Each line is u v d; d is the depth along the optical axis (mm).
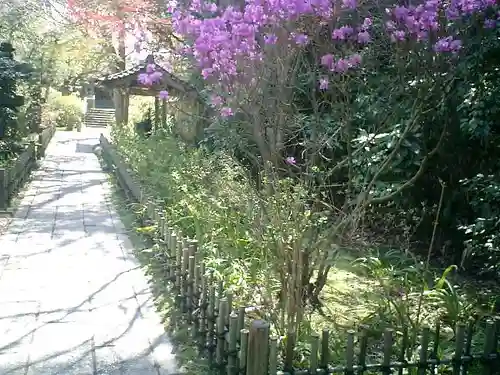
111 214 8383
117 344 3865
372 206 7047
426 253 6734
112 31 14617
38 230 7199
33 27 20609
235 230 5332
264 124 4340
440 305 4516
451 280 5738
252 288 4453
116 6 12227
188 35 4145
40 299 4668
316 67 4422
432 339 3979
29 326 4105
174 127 11117
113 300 4703
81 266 5645
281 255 3893
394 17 4004
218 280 4078
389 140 5695
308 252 4098
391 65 5418
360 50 4895
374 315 4270
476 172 6117
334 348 3682
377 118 5879
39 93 16734
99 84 12352
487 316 4641
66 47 21266
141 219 7113
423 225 6895
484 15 4340
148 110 15547
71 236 6910
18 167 10055
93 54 19484
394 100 5641
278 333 3693
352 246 5879
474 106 5160
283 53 4039
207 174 6508
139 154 9828
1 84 10695
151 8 11180
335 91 4930
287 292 3805
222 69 3857
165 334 4059
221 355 3330
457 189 6340
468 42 4562
